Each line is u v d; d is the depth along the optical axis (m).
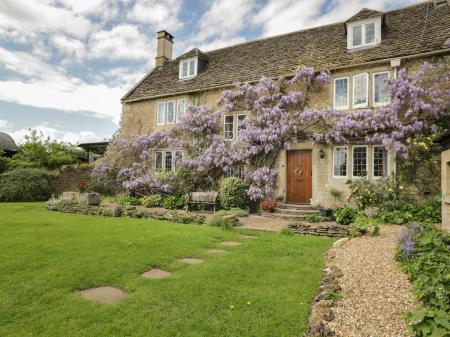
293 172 11.62
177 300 3.36
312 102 11.43
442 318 2.25
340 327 2.72
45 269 4.33
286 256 5.21
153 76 17.28
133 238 6.48
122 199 13.89
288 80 11.92
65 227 7.86
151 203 12.92
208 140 13.52
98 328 2.76
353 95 10.70
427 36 9.97
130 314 3.03
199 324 2.85
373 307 3.05
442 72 9.09
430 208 8.36
